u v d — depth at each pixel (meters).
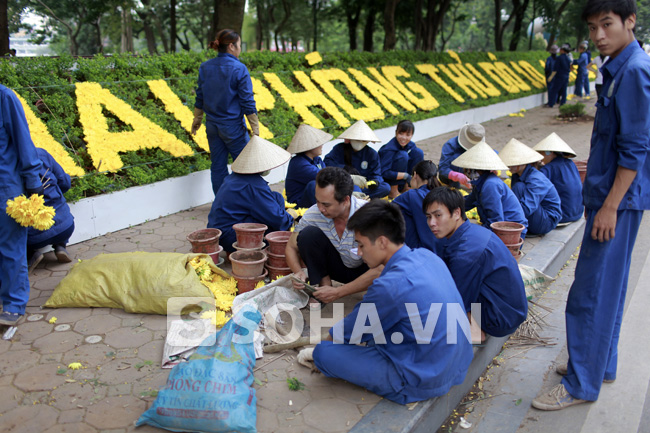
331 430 2.67
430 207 3.31
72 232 4.72
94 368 3.20
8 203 3.43
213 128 5.97
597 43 2.79
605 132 2.86
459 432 3.03
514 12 24.75
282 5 26.20
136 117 6.38
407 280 2.74
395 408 2.83
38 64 5.97
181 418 2.57
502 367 3.74
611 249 2.95
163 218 6.16
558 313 4.53
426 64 14.38
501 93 16.03
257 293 3.83
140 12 20.80
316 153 5.42
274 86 9.08
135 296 3.81
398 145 6.73
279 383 3.09
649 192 2.86
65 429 2.67
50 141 5.44
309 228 3.86
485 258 3.28
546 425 3.07
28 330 3.61
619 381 3.47
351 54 11.83
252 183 4.51
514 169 5.45
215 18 12.18
